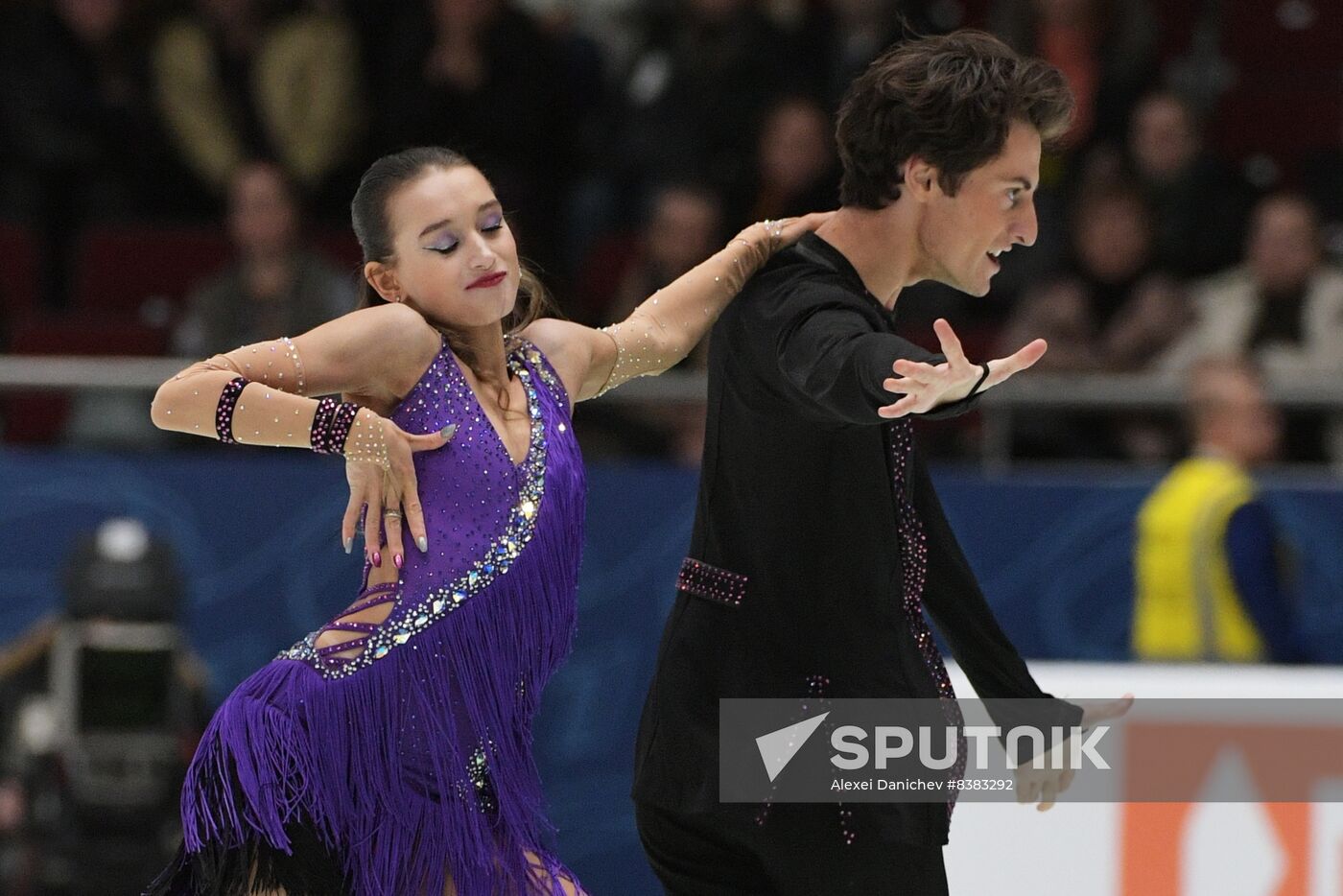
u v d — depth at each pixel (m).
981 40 10.21
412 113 28.45
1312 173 29.41
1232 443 20.42
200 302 24.50
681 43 28.59
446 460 10.10
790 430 10.21
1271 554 19.52
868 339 9.23
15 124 28.56
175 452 22.27
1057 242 26.02
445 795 10.14
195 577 21.27
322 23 29.19
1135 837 15.63
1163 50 30.47
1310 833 15.77
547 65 28.83
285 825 10.04
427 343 10.22
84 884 18.47
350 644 10.06
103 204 28.94
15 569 21.22
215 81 29.08
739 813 10.44
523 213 27.84
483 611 10.08
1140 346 24.41
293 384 10.02
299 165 29.16
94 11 28.86
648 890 20.97
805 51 28.44
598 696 21.14
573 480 10.46
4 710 19.44
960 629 11.41
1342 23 29.84
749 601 10.52
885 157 10.16
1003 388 21.77
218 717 10.26
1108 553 21.19
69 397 23.22
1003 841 15.53
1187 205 26.17
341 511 21.36
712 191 27.67
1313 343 24.03
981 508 21.33
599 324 26.94
